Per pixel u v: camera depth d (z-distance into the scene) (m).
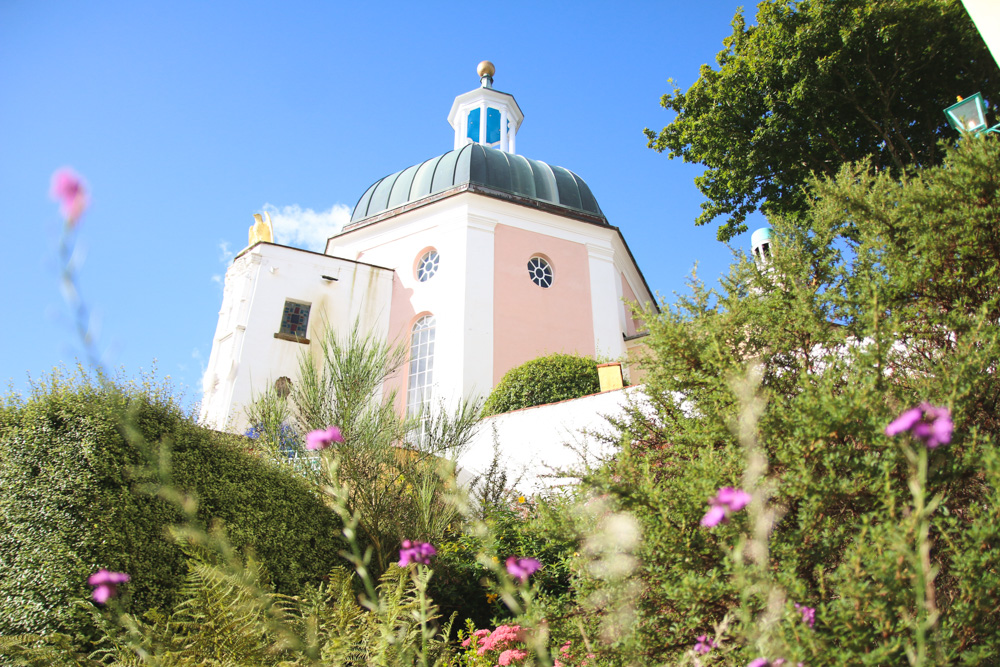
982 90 13.73
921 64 13.71
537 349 16.56
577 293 17.97
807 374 3.59
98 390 5.56
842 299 4.09
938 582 2.93
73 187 1.10
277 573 5.99
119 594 4.86
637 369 4.89
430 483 6.63
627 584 3.20
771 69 14.58
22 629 4.59
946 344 3.88
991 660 2.46
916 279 4.05
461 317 16.14
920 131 14.78
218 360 15.50
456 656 4.45
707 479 3.11
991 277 3.94
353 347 7.71
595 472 3.72
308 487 6.81
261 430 7.57
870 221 4.62
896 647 2.26
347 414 6.87
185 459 5.89
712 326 4.10
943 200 4.30
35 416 5.46
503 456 9.47
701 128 15.27
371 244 18.70
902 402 3.33
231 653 3.39
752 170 15.15
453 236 17.52
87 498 5.15
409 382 16.02
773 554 2.90
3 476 5.21
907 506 2.79
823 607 2.49
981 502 3.09
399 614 3.37
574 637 3.28
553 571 4.86
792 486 2.97
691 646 2.93
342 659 3.30
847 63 13.91
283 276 16.23
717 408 3.57
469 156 19.28
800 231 4.81
